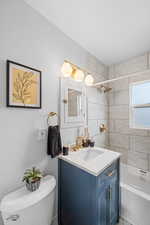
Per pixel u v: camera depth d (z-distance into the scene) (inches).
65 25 52.8
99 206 38.9
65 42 58.1
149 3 42.3
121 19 49.4
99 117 84.4
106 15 47.5
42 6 43.6
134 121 84.2
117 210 51.4
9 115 37.7
